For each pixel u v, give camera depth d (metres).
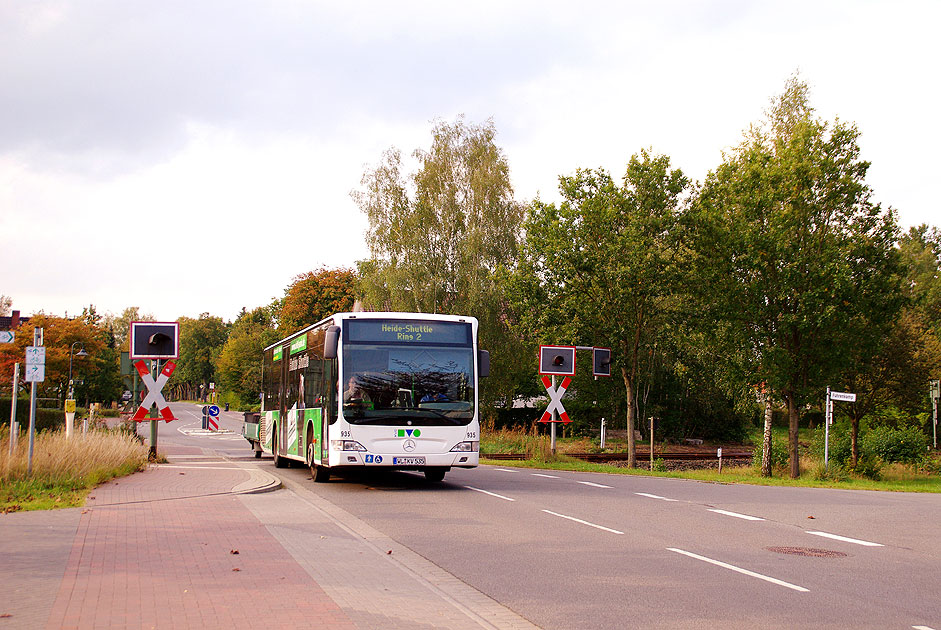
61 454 17.25
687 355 49.47
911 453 36.69
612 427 58.94
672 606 7.68
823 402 34.94
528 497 17.11
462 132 48.38
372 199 48.03
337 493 17.58
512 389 50.25
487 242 45.97
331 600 7.50
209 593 7.66
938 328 62.00
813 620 7.20
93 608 7.01
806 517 14.38
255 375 107.25
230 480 18.30
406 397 17.86
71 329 66.88
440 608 7.43
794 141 29.84
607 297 32.25
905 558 10.38
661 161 31.81
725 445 58.12
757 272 29.75
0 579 8.08
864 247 28.67
